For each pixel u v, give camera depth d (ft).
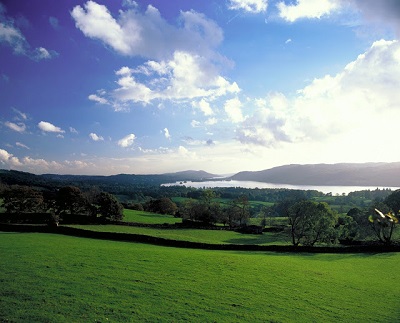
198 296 91.09
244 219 421.18
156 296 88.33
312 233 234.17
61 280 94.79
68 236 203.92
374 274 136.56
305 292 102.42
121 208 323.57
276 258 161.99
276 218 439.63
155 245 195.31
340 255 191.83
